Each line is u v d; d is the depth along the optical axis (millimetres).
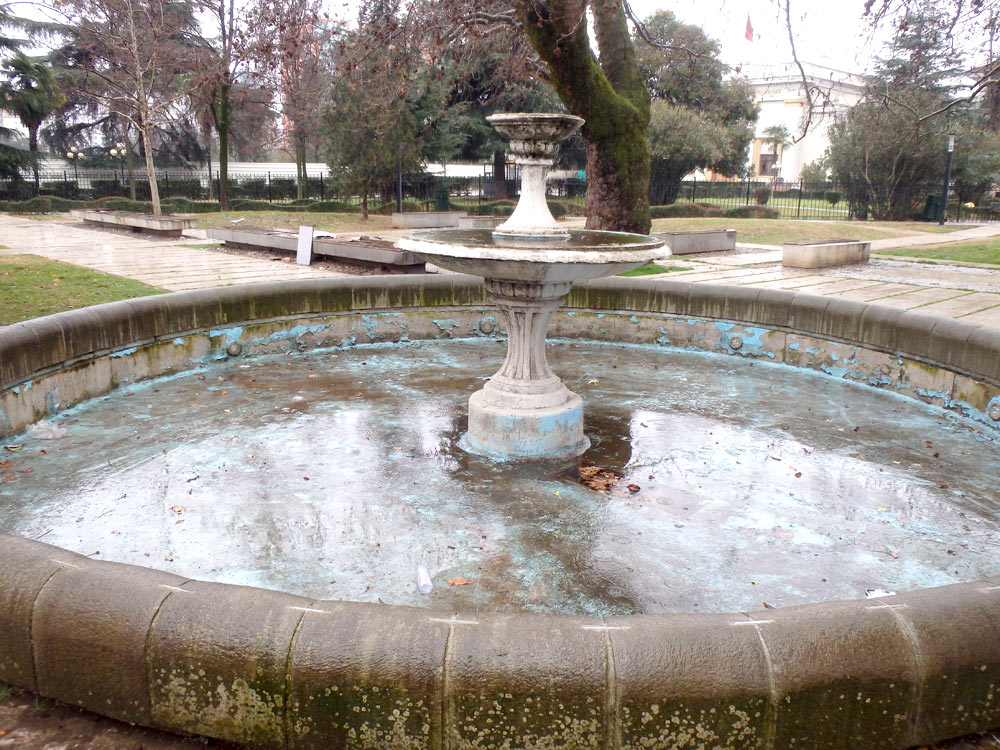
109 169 44562
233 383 7121
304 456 5246
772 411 6520
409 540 4039
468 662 2111
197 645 2244
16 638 2441
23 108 37812
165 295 7375
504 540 4066
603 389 7152
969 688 2270
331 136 29172
